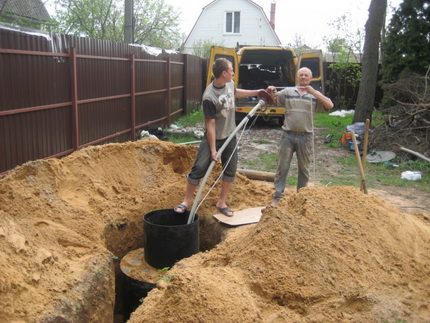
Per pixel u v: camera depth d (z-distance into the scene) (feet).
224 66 16.08
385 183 28.19
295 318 9.86
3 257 11.41
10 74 21.97
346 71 67.82
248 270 10.94
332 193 14.01
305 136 19.94
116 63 35.24
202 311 9.23
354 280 10.77
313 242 11.51
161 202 19.65
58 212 15.97
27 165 16.40
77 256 14.17
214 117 16.51
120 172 20.10
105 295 13.75
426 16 52.80
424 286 11.14
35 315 10.88
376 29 43.47
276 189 20.20
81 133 29.66
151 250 16.08
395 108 42.52
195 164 16.98
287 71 51.13
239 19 116.57
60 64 26.66
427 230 13.99
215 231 18.19
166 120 49.75
